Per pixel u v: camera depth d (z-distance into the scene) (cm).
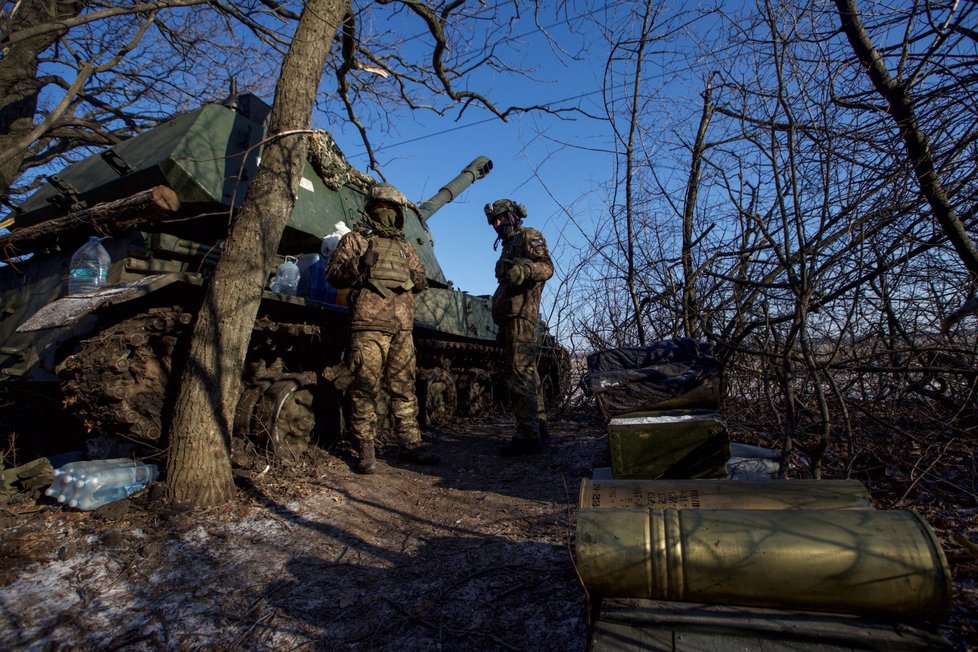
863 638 174
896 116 385
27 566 316
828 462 393
